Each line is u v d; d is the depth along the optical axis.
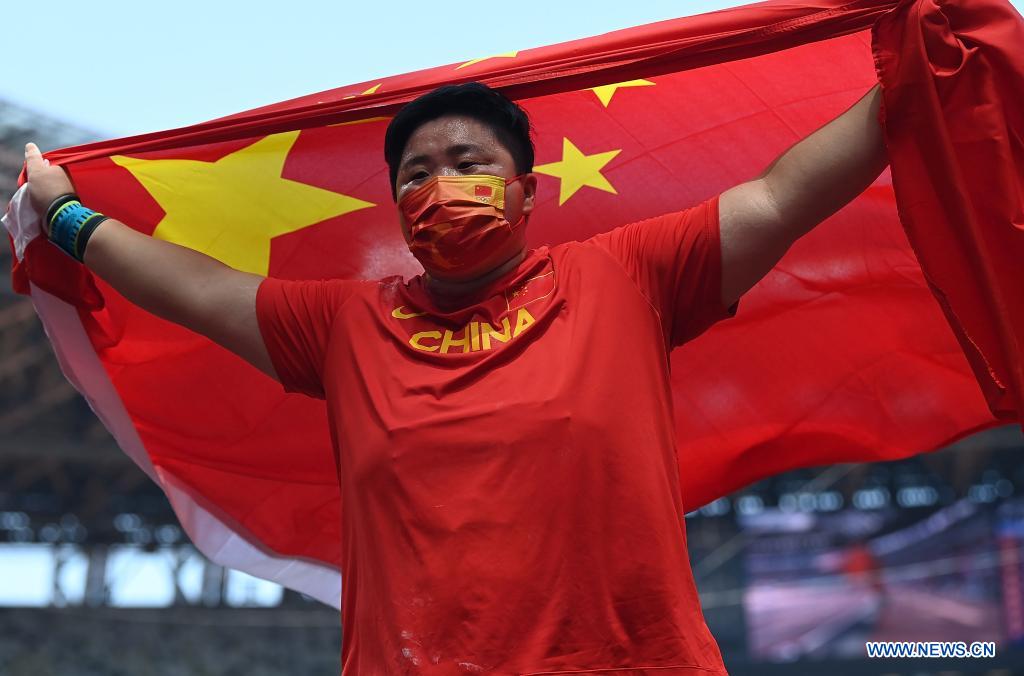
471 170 2.09
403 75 2.68
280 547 3.26
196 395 3.11
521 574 1.72
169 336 3.04
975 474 24.12
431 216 2.01
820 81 2.82
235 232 3.01
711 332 3.04
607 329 1.93
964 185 2.04
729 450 3.10
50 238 2.56
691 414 3.08
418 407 1.86
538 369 1.87
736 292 2.06
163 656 25.62
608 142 3.00
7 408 22.95
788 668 23.11
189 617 25.94
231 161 3.00
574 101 2.97
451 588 1.71
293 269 3.03
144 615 25.86
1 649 24.34
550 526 1.75
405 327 2.02
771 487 25.16
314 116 2.60
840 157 2.05
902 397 3.01
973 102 2.08
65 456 23.23
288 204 3.02
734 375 3.06
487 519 1.74
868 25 2.24
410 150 2.14
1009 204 2.04
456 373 1.89
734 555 24.39
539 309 1.97
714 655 1.79
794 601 23.66
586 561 1.74
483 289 2.06
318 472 3.17
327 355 2.11
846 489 24.53
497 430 1.80
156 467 3.17
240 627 26.56
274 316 2.20
